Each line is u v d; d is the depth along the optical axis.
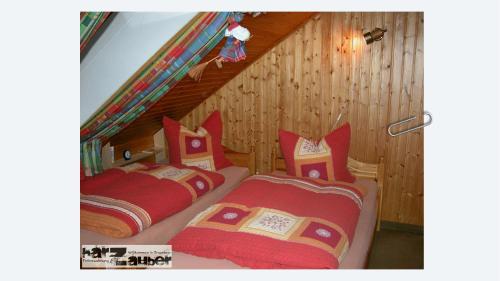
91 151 2.69
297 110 3.40
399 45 3.04
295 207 2.16
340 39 3.17
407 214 3.27
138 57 2.10
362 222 2.27
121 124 2.64
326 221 1.96
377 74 3.13
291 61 3.33
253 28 2.53
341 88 3.24
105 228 1.94
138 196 2.21
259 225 1.87
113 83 2.20
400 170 3.21
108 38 2.11
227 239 1.76
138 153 3.52
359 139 3.27
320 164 2.77
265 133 3.54
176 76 2.29
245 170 3.24
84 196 2.23
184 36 2.01
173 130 3.06
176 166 2.78
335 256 1.68
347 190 2.46
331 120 3.32
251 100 3.52
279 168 3.26
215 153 3.17
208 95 3.55
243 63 3.26
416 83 3.05
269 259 1.64
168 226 2.15
